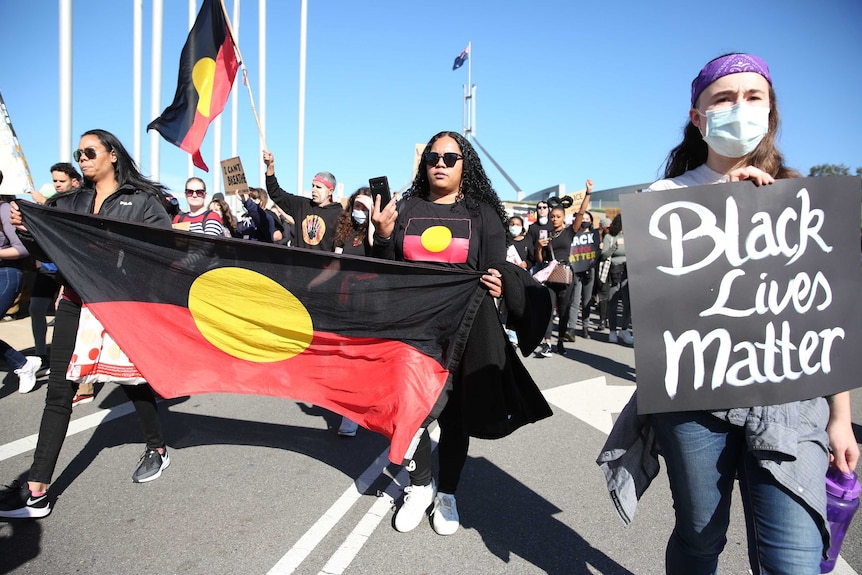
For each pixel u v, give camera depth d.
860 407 5.06
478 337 2.52
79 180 4.74
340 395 2.79
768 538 1.52
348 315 2.75
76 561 2.36
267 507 2.88
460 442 2.70
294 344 2.85
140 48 9.82
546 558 2.49
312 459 3.52
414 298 2.65
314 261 2.74
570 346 8.00
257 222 7.24
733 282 1.63
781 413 1.56
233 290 2.81
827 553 1.74
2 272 4.43
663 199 1.62
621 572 2.40
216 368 2.87
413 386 2.59
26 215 2.65
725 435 1.62
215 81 4.71
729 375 1.61
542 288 2.52
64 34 7.24
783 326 1.64
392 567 2.39
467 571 2.38
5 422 4.01
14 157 3.45
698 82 1.74
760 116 1.61
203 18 4.69
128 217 2.99
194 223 7.38
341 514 2.83
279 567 2.37
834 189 1.71
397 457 2.47
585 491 3.18
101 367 2.81
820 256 1.69
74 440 3.71
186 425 4.04
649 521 2.84
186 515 2.77
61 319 2.80
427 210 2.71
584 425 4.37
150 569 2.32
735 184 1.64
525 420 2.54
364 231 4.72
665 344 1.60
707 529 1.66
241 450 3.63
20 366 4.67
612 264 8.49
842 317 1.69
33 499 2.66
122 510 2.80
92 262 2.71
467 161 2.69
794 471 1.50
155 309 2.80
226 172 7.18
